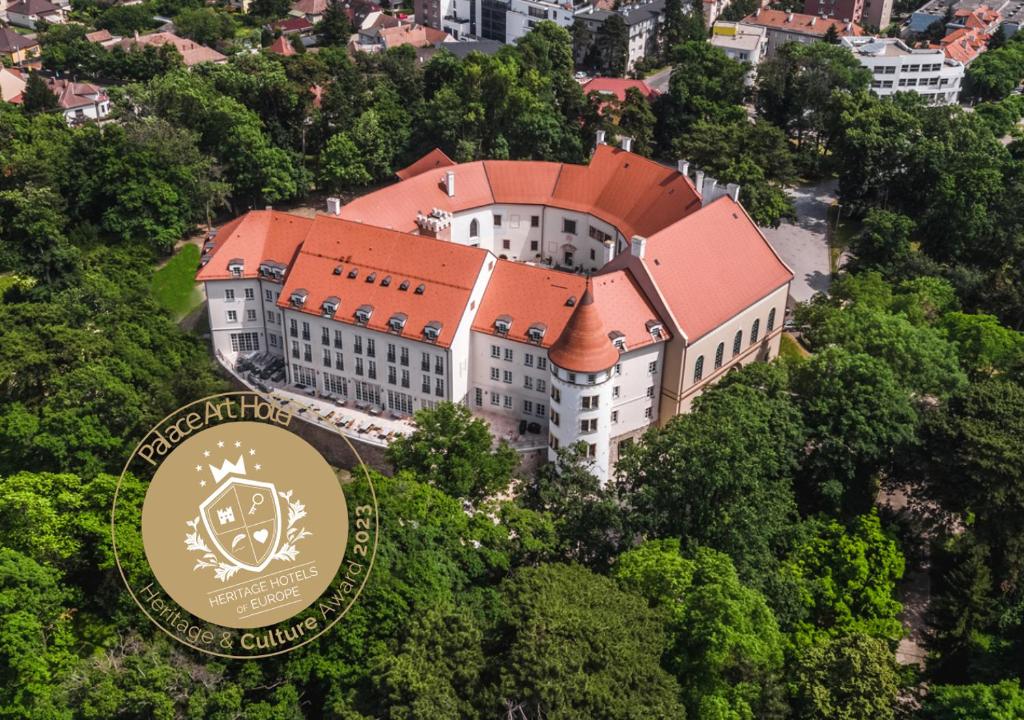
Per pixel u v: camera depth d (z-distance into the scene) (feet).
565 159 589.32
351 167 560.61
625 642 221.25
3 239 496.23
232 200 564.30
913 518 339.36
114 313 391.65
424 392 377.91
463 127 578.25
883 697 233.96
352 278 384.06
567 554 282.56
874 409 329.52
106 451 319.47
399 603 240.12
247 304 410.93
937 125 583.58
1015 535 303.27
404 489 280.51
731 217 405.18
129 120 537.24
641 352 358.23
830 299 457.27
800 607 277.23
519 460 320.91
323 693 246.06
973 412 327.67
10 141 542.98
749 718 229.45
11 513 268.41
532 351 363.15
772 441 309.22
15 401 349.41
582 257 500.74
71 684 230.07
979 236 521.24
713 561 257.14
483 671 220.84
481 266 368.68
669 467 291.17
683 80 649.61
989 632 287.07
